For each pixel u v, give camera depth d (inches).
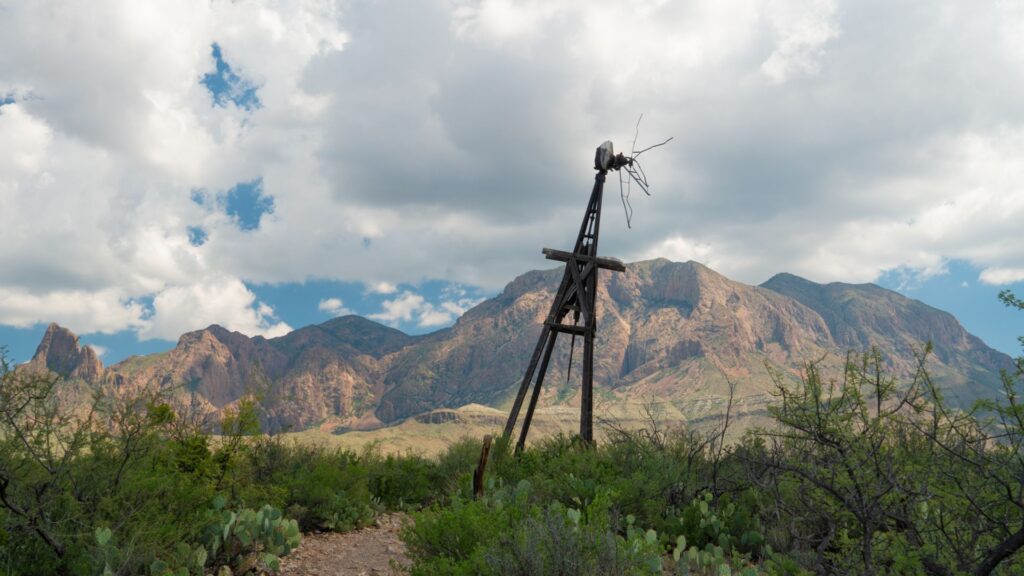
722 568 237.5
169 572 213.3
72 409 209.6
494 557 185.8
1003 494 148.5
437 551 219.8
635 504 304.3
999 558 141.6
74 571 202.5
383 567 269.7
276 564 255.0
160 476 243.1
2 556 194.7
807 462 182.1
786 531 260.7
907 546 161.9
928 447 159.9
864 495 162.4
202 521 251.9
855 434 161.5
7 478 191.0
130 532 218.7
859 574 167.6
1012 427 140.9
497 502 278.8
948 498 152.3
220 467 298.8
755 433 201.9
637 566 201.2
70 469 209.2
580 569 185.3
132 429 229.0
